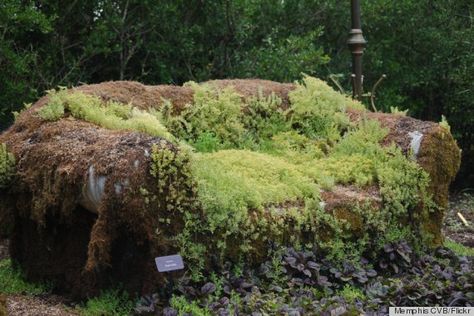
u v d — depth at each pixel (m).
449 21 11.70
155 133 5.41
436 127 6.65
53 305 5.38
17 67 7.83
